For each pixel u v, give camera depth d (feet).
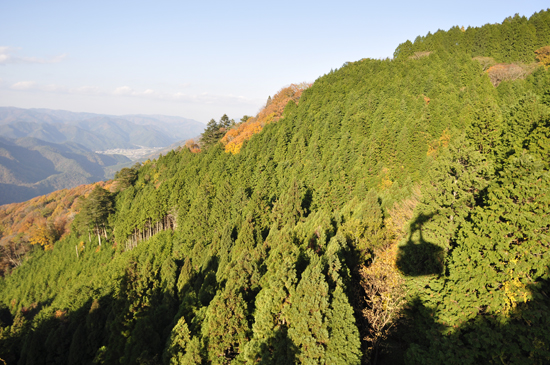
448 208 89.10
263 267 126.11
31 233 387.75
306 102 394.32
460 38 422.82
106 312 146.92
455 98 269.64
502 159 120.37
